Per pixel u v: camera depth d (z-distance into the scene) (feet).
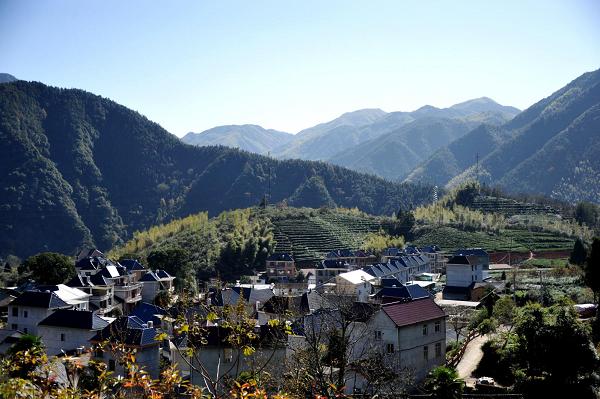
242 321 75.31
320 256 498.28
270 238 498.69
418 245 528.22
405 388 150.41
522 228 549.54
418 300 186.19
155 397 60.54
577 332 144.56
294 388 97.91
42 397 60.34
